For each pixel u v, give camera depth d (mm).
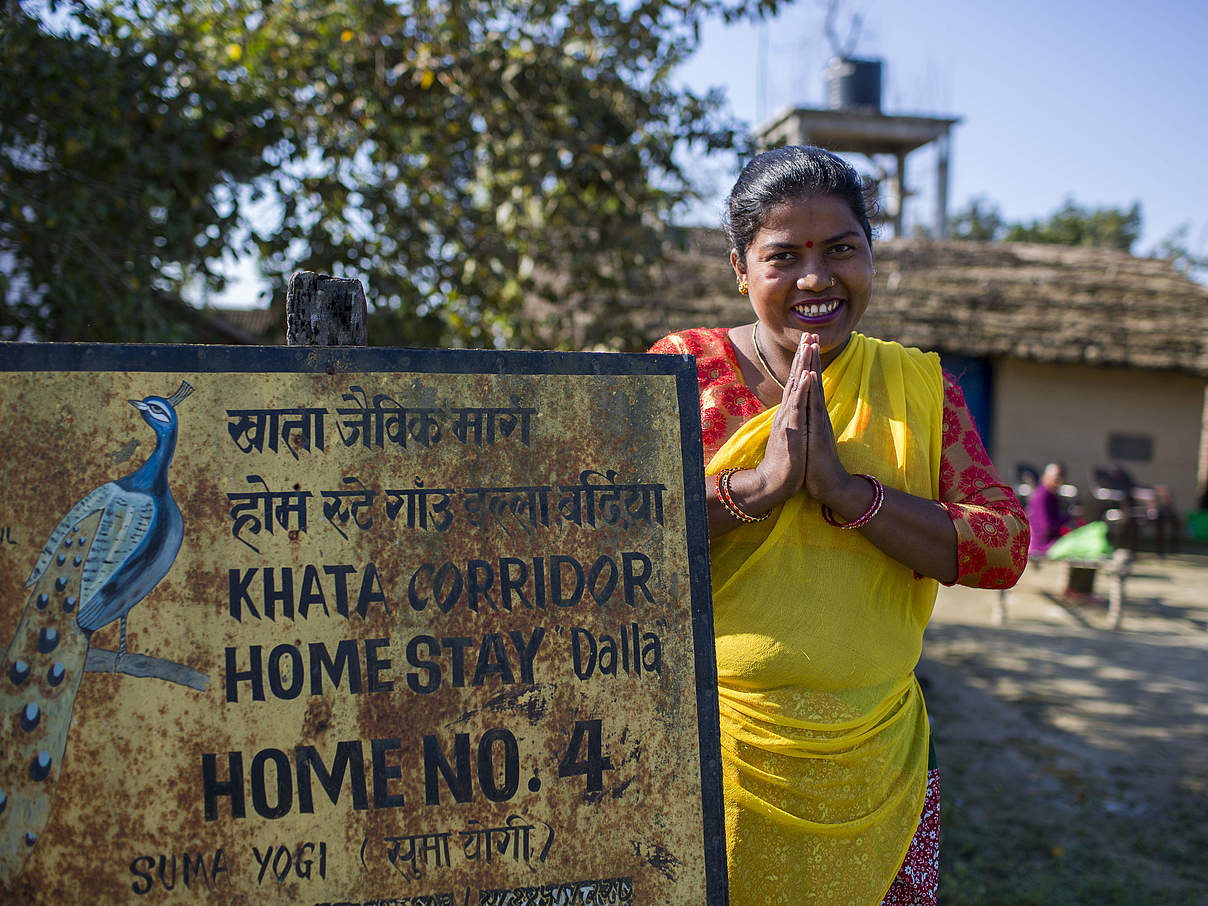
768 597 1788
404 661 1476
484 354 1596
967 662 7074
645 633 1576
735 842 1771
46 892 1337
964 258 14625
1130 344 12938
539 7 5926
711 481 1782
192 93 5219
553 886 1469
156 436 1464
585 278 6887
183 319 5473
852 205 1797
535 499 1576
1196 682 6660
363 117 5871
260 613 1447
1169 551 12539
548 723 1510
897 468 1823
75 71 4711
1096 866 3934
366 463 1523
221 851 1379
